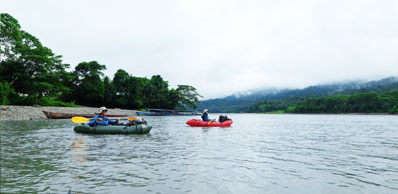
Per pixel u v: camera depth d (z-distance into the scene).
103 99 77.19
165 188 4.99
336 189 5.07
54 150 9.17
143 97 87.50
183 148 10.07
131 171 6.28
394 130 21.00
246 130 20.11
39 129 17.52
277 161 7.73
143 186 5.09
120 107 81.44
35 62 44.88
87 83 71.06
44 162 7.13
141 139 12.95
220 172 6.32
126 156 8.24
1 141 11.39
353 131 19.86
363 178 5.89
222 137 14.33
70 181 5.35
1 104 39.69
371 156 8.67
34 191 4.67
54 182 5.25
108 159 7.71
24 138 12.55
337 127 25.36
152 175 5.94
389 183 5.49
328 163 7.48
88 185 5.09
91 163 7.12
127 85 82.19
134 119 16.22
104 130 15.02
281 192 4.85
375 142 12.57
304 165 7.20
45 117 33.56
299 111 189.50
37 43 51.94
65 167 6.58
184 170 6.47
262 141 12.66
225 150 9.68
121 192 4.70
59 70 53.34
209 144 11.33
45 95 52.38
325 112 168.50
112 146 10.41
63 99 70.44
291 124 31.95
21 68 45.34
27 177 5.59
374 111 143.12
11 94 43.78
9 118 29.38
